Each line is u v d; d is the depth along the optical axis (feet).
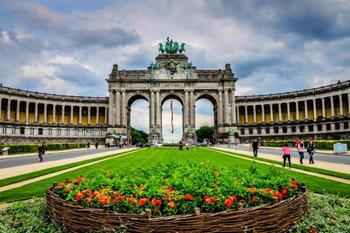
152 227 30.32
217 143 436.35
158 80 436.76
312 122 412.16
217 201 33.24
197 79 437.99
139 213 32.35
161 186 38.45
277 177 43.24
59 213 37.24
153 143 398.42
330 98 392.27
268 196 35.94
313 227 36.14
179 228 30.12
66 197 38.81
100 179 42.80
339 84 378.32
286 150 105.19
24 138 399.24
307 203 43.06
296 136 429.38
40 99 424.05
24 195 62.23
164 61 444.14
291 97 438.40
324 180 75.51
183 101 438.40
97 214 32.58
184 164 60.18
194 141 421.18
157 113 432.25
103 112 474.49
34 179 85.40
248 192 36.70
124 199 34.30
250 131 464.65
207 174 46.50
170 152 216.33
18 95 398.42
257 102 463.01
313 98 414.82
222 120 436.35
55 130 433.89
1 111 395.75
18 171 104.01
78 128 449.48
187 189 36.04
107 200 33.78
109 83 438.81
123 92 437.17
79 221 33.96
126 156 174.70
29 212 45.75
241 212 31.50
